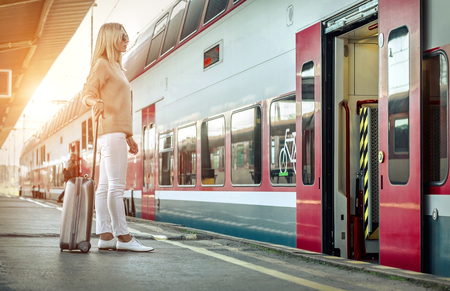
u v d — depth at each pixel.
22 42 19.62
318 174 5.82
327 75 5.84
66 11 17.06
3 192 77.56
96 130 5.15
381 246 4.86
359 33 5.74
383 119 4.92
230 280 3.91
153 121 11.43
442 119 4.29
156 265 4.52
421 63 4.45
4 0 14.55
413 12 4.55
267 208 6.80
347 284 3.87
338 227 5.82
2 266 4.24
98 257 4.87
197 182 9.02
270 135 6.76
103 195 5.46
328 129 5.83
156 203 11.12
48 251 5.18
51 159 26.50
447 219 4.18
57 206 17.11
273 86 6.72
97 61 5.37
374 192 5.90
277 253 5.67
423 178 4.41
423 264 4.37
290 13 6.41
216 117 8.30
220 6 8.34
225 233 7.94
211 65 8.53
